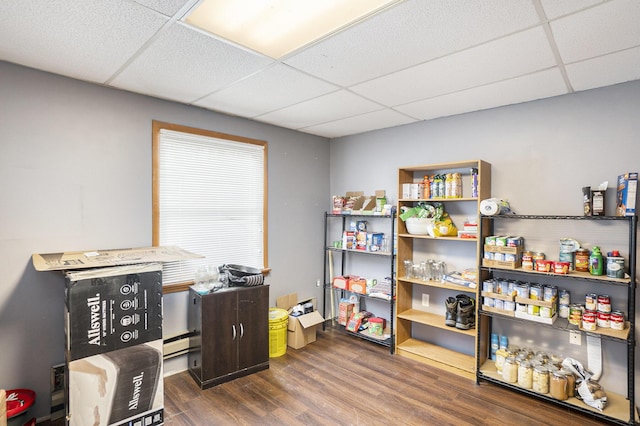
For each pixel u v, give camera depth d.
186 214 3.11
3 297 2.21
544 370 2.53
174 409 2.46
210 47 1.97
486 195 2.99
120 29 1.77
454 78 2.41
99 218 2.59
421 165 3.27
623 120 2.45
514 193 2.96
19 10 1.58
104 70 2.30
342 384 2.82
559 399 2.42
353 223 4.22
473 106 3.05
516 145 2.95
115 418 2.15
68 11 1.60
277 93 2.74
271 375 2.98
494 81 2.46
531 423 2.29
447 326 3.10
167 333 2.96
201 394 2.66
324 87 2.60
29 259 2.30
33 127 2.30
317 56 2.08
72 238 2.47
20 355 2.27
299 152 4.11
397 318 3.44
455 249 3.33
